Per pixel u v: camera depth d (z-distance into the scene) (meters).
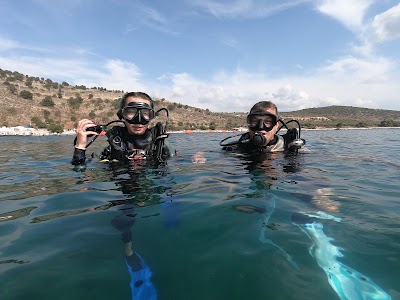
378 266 0.39
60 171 1.04
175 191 0.75
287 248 0.44
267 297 0.33
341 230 0.50
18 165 1.27
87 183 0.84
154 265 0.39
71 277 0.37
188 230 0.50
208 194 0.72
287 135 1.53
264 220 0.55
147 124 1.17
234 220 0.54
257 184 0.82
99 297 0.33
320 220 0.55
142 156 1.20
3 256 0.42
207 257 0.41
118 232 0.50
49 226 0.53
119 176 0.92
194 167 1.07
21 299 0.33
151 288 0.34
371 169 1.09
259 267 0.39
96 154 1.24
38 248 0.44
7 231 0.51
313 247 0.44
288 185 0.81
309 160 1.27
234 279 0.36
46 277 0.37
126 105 1.15
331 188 0.79
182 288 0.34
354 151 1.87
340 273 0.37
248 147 1.54
